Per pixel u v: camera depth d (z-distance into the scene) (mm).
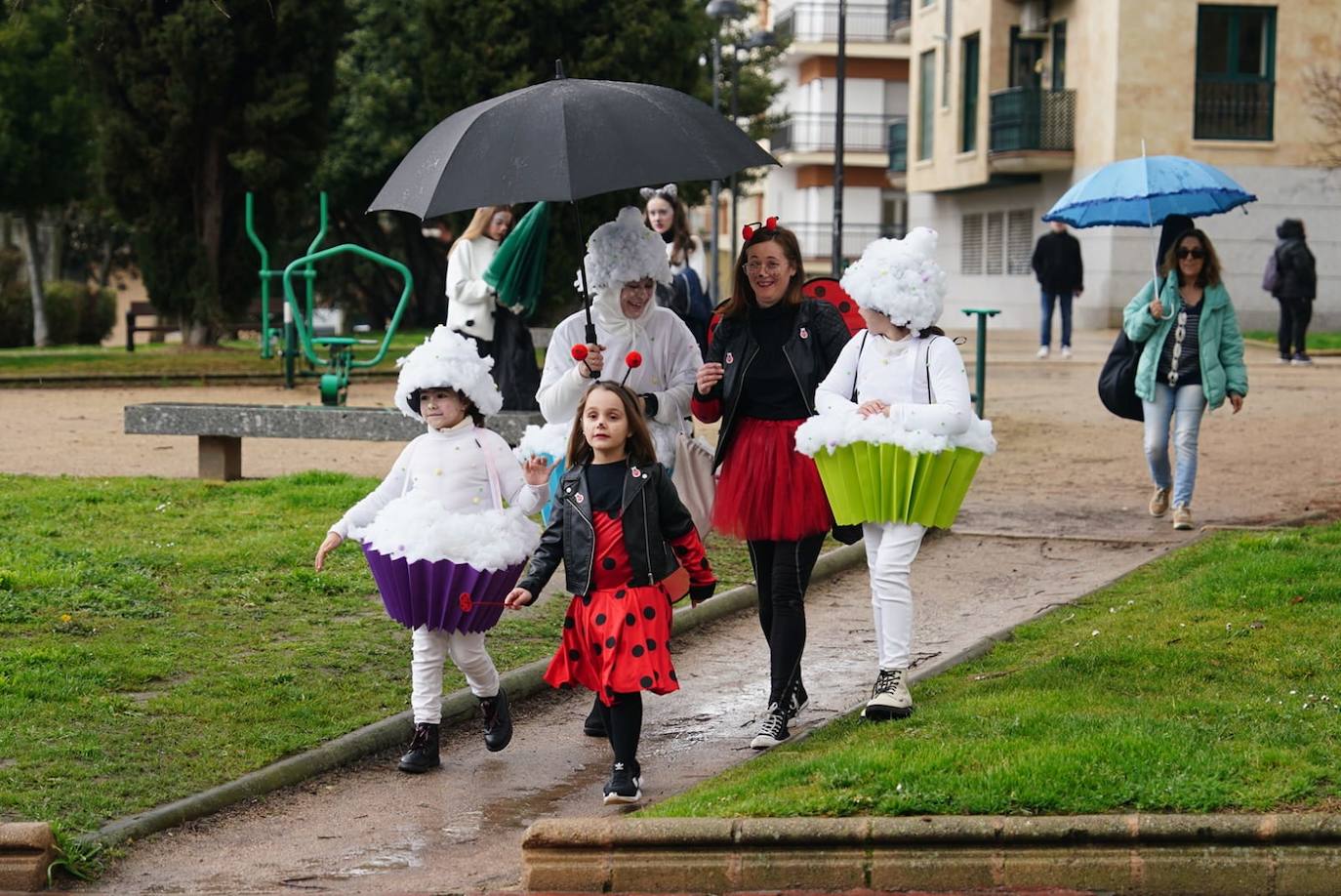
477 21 33344
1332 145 36719
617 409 7047
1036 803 5828
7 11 27672
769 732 7516
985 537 12250
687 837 5680
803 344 7797
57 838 6098
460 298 13234
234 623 9547
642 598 6969
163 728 7680
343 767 7562
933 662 8836
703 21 40188
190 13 29328
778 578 7746
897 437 7410
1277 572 9656
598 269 8203
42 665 8453
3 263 40031
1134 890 5535
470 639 7625
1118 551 11664
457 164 7520
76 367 26109
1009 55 44281
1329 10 38844
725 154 7824
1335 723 6797
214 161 30828
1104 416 19234
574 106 7625
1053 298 29281
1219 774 6086
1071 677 7867
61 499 13008
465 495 7664
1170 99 38875
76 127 35375
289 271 21328
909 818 5715
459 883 6012
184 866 6250
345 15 31078
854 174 64438
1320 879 5500
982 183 44906
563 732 8195
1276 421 18188
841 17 31484
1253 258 39062
